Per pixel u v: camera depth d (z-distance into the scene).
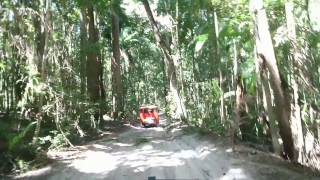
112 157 14.15
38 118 15.11
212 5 18.05
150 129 26.80
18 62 16.23
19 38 15.45
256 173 10.21
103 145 17.53
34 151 13.94
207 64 25.30
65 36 21.12
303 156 12.39
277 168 10.68
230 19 15.50
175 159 13.12
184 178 10.21
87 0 23.14
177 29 30.25
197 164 11.96
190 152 14.49
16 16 15.30
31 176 11.54
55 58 17.19
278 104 12.45
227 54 18.17
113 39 34.59
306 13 14.95
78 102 20.50
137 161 13.05
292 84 13.98
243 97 15.89
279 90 12.34
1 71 16.88
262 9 12.34
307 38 13.85
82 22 24.53
